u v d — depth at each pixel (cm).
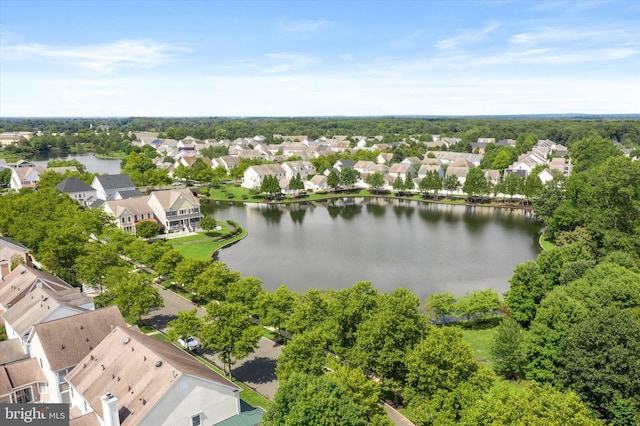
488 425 3478
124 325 5347
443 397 4059
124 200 12600
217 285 6975
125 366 4200
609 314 4566
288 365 4441
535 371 4984
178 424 3794
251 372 5459
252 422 4072
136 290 6612
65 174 16962
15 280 6888
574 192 11112
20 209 11462
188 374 3806
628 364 4219
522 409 3334
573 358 4500
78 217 11162
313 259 10275
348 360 5053
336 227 13475
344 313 5069
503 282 8750
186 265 7662
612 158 10756
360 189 19975
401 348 4859
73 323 5119
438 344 4322
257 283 6762
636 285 5853
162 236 12206
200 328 5428
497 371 5484
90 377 4294
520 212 15500
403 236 12325
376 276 9112
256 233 12762
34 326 4928
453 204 17038
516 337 5284
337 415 3372
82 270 7806
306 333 4662
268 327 6750
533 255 10481
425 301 7694
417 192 19038
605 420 4022
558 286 6562
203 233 12525
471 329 6738
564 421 3167
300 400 3447
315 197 18238
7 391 4681
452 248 11106
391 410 4759
